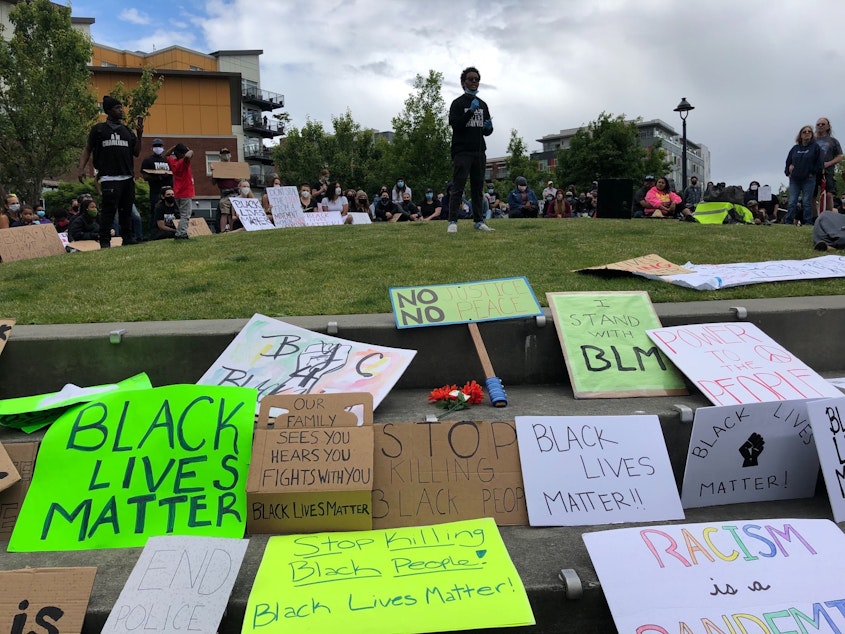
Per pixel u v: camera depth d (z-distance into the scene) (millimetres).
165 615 1919
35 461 2605
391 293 3883
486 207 14258
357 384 3207
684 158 18297
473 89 7777
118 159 8305
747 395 3092
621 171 37250
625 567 2123
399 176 30641
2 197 14266
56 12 23078
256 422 2805
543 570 2162
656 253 5961
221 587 2010
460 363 3682
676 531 2279
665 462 2672
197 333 3516
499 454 2627
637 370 3449
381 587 2043
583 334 3635
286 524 2422
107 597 2035
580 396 3318
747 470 2756
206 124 43031
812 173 10320
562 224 9297
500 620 1915
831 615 2016
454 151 7879
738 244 6602
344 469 2459
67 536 2398
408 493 2535
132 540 2393
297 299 4406
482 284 3975
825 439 2650
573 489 2566
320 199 15125
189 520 2438
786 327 3844
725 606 2027
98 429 2695
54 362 3455
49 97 23312
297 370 3348
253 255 6344
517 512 2529
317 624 1900
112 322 3871
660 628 1962
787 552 2223
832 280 4738
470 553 2219
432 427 2645
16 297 4707
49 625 1961
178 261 6211
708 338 3572
